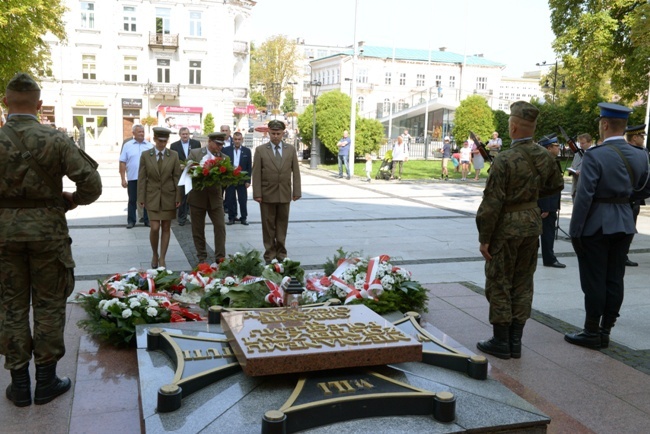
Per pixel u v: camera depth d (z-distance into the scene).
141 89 43.78
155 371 3.69
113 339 4.63
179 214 11.17
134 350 4.61
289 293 4.41
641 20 15.53
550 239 8.13
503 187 4.55
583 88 24.72
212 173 7.37
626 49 22.31
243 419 3.03
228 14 44.91
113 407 3.66
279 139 7.96
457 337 5.19
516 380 4.26
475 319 5.70
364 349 3.50
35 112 3.69
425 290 5.76
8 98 3.60
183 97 44.84
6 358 3.65
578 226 4.97
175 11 43.62
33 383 4.04
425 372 3.72
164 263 7.66
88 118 42.94
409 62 70.38
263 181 7.94
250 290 5.25
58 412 3.60
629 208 5.02
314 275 6.23
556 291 6.89
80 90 42.25
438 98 43.75
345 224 11.69
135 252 8.59
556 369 4.55
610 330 5.21
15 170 3.51
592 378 4.39
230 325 3.91
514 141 4.71
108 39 42.31
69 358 4.42
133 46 43.00
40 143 3.56
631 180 4.96
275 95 74.06
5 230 3.53
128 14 42.66
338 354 3.45
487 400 3.40
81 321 4.84
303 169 27.00
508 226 4.59
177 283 5.73
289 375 3.48
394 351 3.56
